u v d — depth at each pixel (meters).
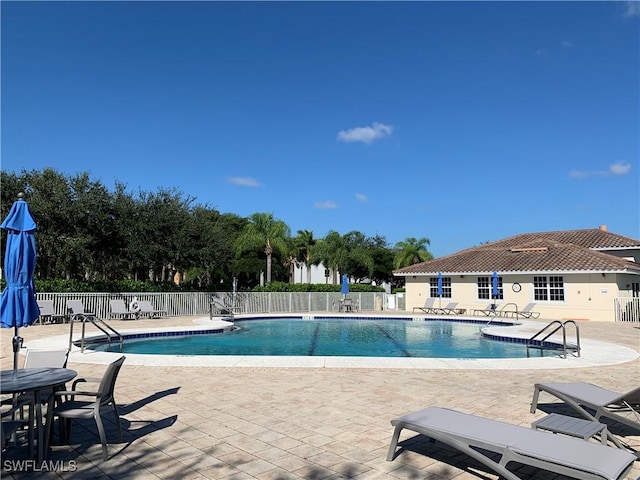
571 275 28.70
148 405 7.48
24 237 6.20
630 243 33.50
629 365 11.47
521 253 33.50
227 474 4.75
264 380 9.47
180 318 26.25
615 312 27.06
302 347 17.53
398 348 17.34
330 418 6.78
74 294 24.23
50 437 5.48
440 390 8.62
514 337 17.89
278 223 39.91
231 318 26.39
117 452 5.36
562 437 4.50
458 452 5.43
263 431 6.17
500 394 8.34
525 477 4.77
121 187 29.36
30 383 4.97
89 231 27.14
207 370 10.52
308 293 34.97
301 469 4.91
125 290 27.41
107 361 11.64
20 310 6.00
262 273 47.09
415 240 56.81
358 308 36.34
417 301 36.06
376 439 5.88
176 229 30.09
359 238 56.47
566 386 6.87
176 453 5.34
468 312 33.19
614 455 4.04
